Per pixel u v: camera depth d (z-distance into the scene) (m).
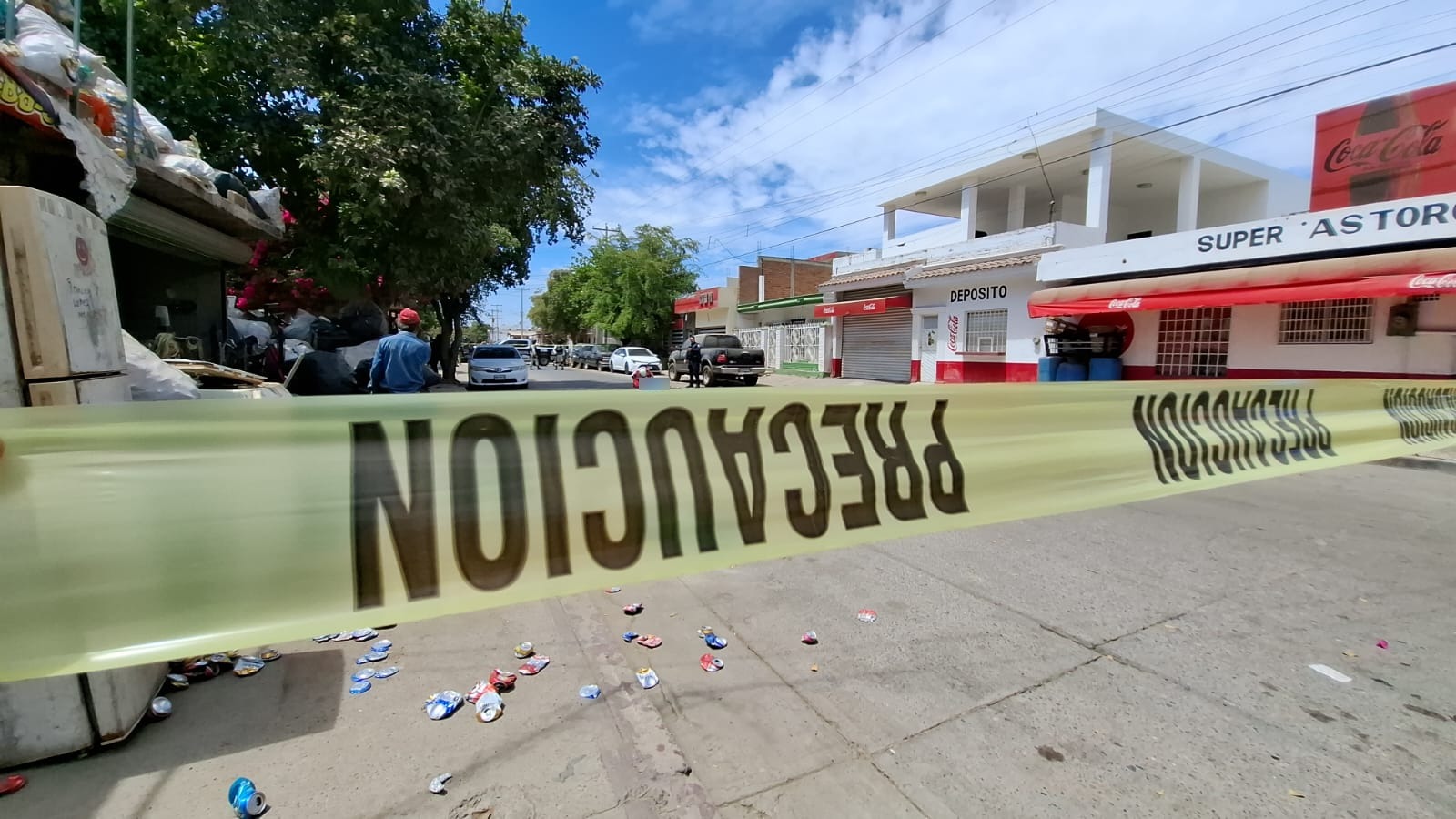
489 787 2.00
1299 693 2.64
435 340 21.61
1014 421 2.73
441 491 1.68
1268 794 2.04
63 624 1.40
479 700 2.45
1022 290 14.99
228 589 1.50
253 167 8.70
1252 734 2.36
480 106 10.79
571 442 1.85
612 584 1.88
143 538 1.44
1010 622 3.30
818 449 2.26
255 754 2.11
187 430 1.47
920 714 2.48
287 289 13.30
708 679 2.73
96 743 2.05
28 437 1.36
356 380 8.02
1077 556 4.38
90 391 2.08
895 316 19.91
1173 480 3.17
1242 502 5.91
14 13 3.07
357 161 7.85
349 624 1.58
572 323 44.62
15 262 1.82
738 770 2.15
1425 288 8.26
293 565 1.54
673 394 2.01
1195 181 14.55
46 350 1.87
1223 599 3.62
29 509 1.37
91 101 3.61
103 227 2.27
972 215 17.11
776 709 2.52
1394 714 2.48
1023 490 2.71
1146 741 2.32
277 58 8.01
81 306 2.06
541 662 2.78
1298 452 3.91
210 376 4.62
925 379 18.17
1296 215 10.15
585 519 1.85
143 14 6.97
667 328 37.97
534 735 2.28
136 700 2.19
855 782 2.10
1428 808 1.97
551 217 15.04
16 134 3.35
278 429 1.54
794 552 2.18
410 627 3.13
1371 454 4.32
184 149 5.71
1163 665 2.86
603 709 2.46
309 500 1.56
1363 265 9.02
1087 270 13.26
